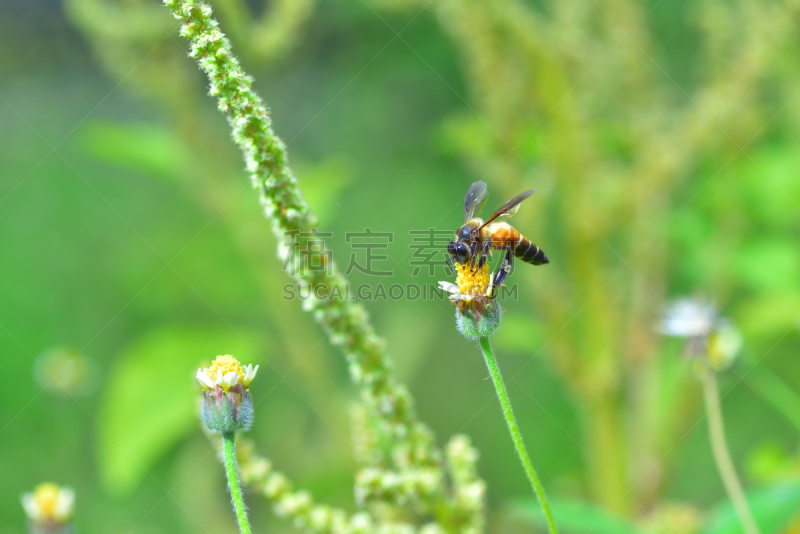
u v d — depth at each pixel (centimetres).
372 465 65
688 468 103
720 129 73
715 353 67
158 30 73
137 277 128
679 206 84
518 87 73
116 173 160
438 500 63
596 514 66
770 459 73
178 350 73
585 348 73
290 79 148
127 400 72
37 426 109
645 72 78
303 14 71
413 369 99
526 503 67
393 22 142
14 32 184
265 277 77
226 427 60
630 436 74
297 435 94
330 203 76
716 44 79
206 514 91
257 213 77
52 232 145
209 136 76
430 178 155
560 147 73
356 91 162
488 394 118
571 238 73
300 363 77
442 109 158
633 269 74
